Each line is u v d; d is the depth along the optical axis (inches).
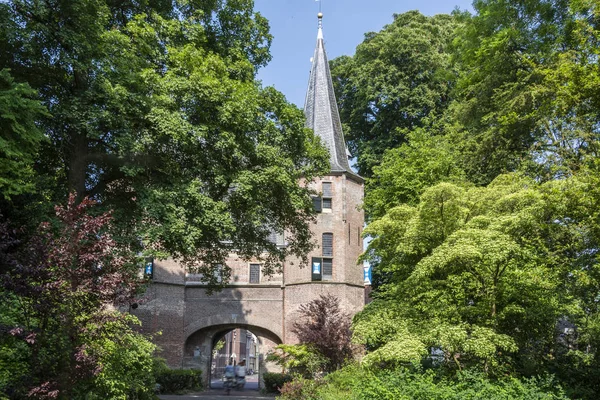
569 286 553.6
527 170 717.3
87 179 701.3
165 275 1301.7
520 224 506.9
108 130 613.9
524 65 853.2
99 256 401.4
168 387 1175.6
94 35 588.7
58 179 687.7
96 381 454.0
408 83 1448.1
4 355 403.9
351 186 1360.7
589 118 565.0
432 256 519.8
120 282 400.2
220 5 781.3
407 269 710.5
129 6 718.5
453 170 903.7
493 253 485.1
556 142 623.5
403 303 618.8
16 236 423.5
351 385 652.1
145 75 615.8
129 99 597.3
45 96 613.3
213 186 671.8
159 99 605.9
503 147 836.6
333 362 1024.9
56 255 384.8
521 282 550.6
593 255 507.8
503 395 435.5
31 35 544.4
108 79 584.1
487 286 558.6
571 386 556.7
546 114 611.8
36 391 357.4
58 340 385.4
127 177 665.0
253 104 668.1
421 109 1412.4
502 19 887.7
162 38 697.0
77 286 390.0
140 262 556.1
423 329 552.7
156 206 583.8
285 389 692.1
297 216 787.4
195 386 1245.1
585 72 478.6
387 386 495.2
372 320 600.4
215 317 1343.5
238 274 1368.1
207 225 610.5
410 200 885.8
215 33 778.8
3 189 461.4
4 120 453.4
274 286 1355.8
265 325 1339.8
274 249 798.5
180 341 1300.4
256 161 686.5
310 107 1437.0
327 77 1455.5
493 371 540.1
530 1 838.5
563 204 490.0
